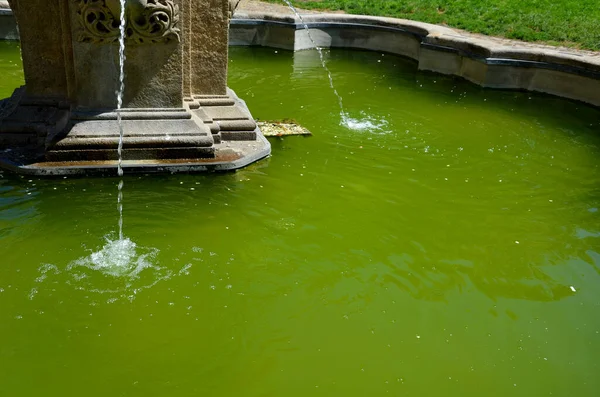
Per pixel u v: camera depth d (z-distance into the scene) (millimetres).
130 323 3391
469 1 11914
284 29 10562
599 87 8117
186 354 3191
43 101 5352
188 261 3967
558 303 3852
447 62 9539
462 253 4324
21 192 4652
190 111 5332
